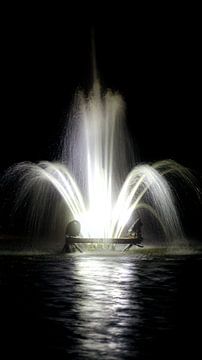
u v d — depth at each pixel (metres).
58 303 10.21
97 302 10.33
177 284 12.91
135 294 11.32
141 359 6.70
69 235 22.53
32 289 12.02
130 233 23.27
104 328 8.20
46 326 8.33
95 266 17.11
